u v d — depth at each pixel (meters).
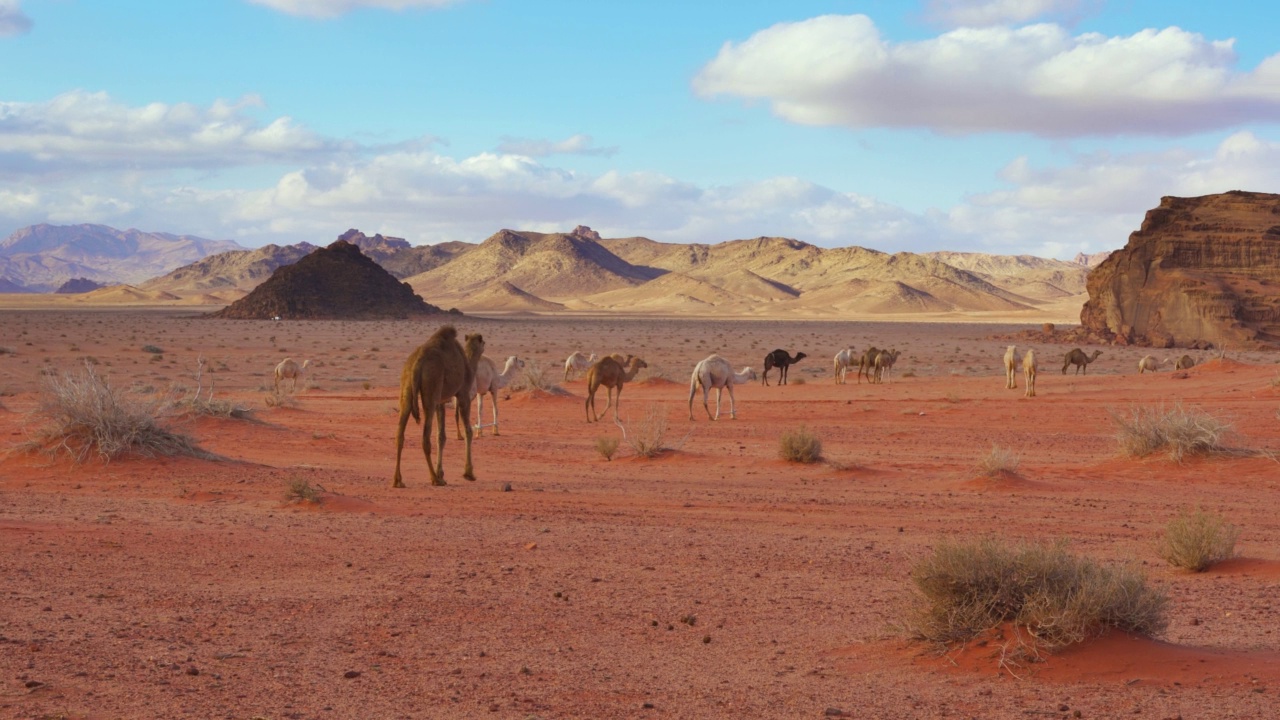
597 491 17.62
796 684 7.05
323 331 135.00
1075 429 29.61
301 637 8.08
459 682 6.98
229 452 22.19
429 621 8.74
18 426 23.73
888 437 27.97
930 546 12.67
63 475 17.59
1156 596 7.61
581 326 176.88
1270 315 121.25
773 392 44.12
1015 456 21.78
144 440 19.06
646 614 9.18
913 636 7.95
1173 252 129.50
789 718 6.28
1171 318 122.31
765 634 8.52
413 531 13.19
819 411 34.78
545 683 7.02
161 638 7.82
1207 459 20.95
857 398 40.50
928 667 7.39
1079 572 7.63
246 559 11.06
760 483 19.02
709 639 8.27
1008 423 31.03
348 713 6.22
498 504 15.80
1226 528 11.86
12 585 9.34
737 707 6.50
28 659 7.04
